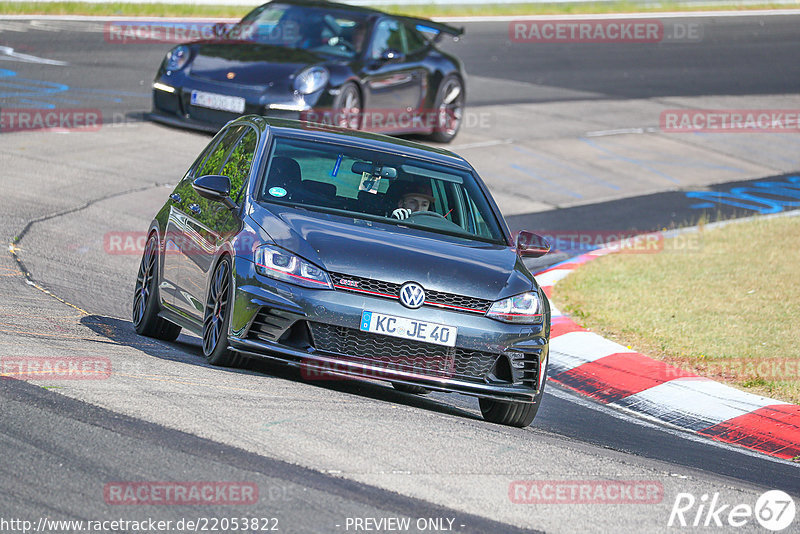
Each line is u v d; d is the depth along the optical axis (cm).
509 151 6412
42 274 3319
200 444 1739
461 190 2714
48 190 4416
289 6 6069
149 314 2803
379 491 1645
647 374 3120
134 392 1981
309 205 2491
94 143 5259
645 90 8519
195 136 5681
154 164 5050
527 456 1972
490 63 8850
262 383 2219
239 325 2261
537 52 9512
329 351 2242
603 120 7462
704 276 4306
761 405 2878
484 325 2306
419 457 1844
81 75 6638
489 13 11012
